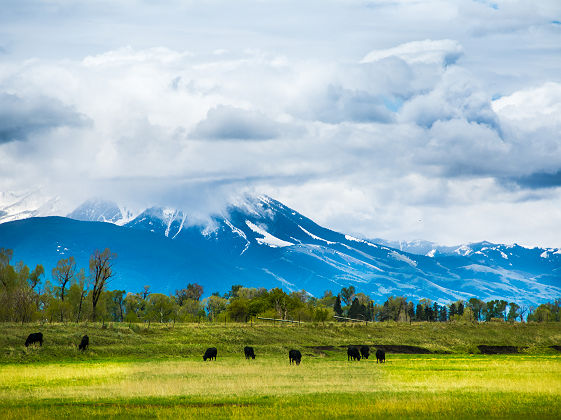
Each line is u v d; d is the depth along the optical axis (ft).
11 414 185.68
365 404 200.75
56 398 215.72
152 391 229.66
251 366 345.31
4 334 428.56
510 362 423.64
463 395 222.07
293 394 224.12
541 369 354.74
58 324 509.76
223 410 192.44
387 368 352.08
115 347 432.66
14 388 242.78
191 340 497.87
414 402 204.13
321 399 212.02
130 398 214.90
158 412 189.26
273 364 364.99
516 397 216.54
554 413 185.57
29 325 485.15
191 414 185.88
